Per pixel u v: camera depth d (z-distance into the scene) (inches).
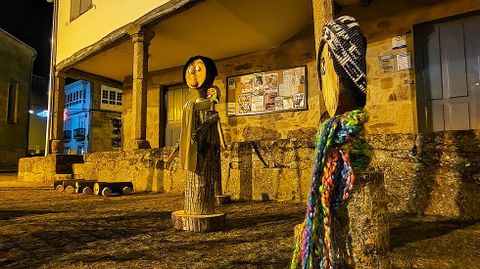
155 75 432.5
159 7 281.3
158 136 423.8
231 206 186.2
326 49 55.5
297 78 322.3
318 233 48.8
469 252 91.8
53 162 390.9
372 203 49.9
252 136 344.2
